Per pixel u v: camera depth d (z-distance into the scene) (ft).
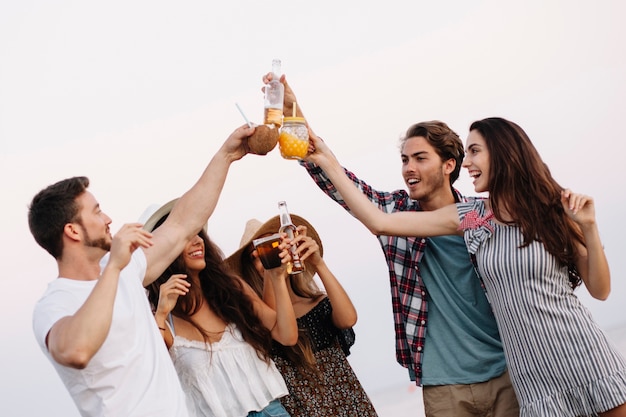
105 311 8.05
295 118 10.95
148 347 8.78
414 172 12.69
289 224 11.84
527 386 10.97
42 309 8.63
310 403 12.06
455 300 12.22
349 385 12.50
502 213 11.02
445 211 11.55
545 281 10.78
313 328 12.50
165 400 8.64
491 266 10.96
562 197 10.52
